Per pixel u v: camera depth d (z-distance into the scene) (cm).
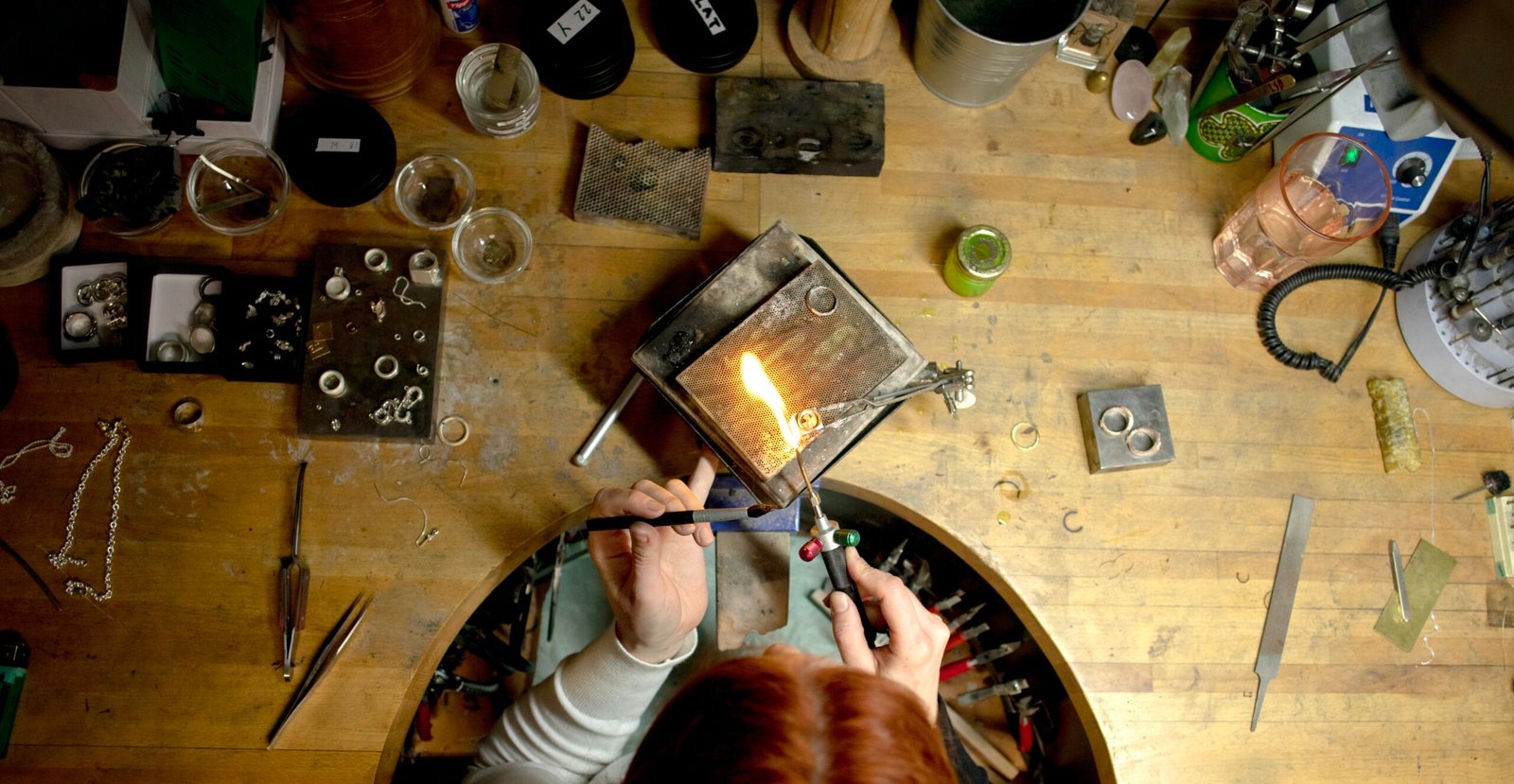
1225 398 165
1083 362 164
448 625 148
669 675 199
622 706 140
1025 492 159
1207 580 159
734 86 166
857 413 140
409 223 159
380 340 152
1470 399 167
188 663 142
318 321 151
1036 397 162
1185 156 175
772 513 157
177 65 150
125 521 146
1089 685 154
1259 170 175
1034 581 157
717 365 137
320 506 148
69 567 144
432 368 152
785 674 62
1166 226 171
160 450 148
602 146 162
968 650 215
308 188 156
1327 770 155
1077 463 161
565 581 206
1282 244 161
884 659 124
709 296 144
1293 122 169
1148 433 159
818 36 167
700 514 118
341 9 141
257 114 155
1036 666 199
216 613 144
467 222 161
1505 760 158
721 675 62
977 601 206
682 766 58
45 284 152
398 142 163
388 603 146
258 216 158
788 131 164
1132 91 174
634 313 160
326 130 158
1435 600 161
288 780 140
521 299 158
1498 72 71
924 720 63
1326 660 158
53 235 148
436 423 153
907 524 205
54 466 147
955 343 163
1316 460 165
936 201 168
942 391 149
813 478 140
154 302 150
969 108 173
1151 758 153
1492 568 163
